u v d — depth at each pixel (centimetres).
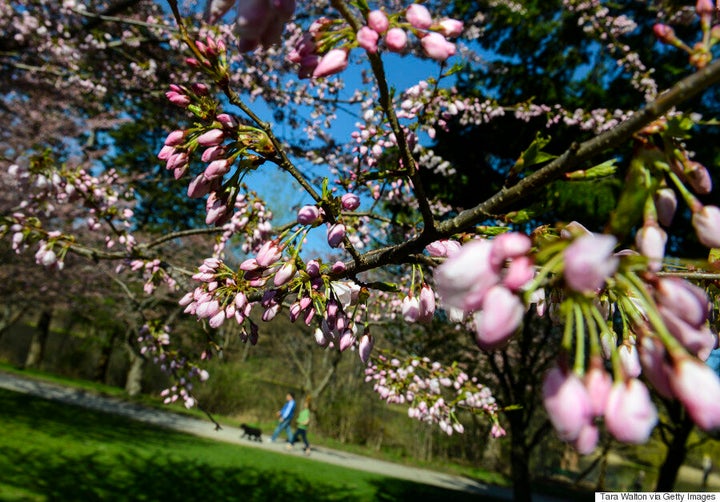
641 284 69
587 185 768
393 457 1559
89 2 645
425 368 378
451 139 957
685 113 76
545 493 1523
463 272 67
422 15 100
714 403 60
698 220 73
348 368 1867
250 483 795
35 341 2036
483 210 110
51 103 818
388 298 501
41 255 315
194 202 1808
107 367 2077
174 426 1241
